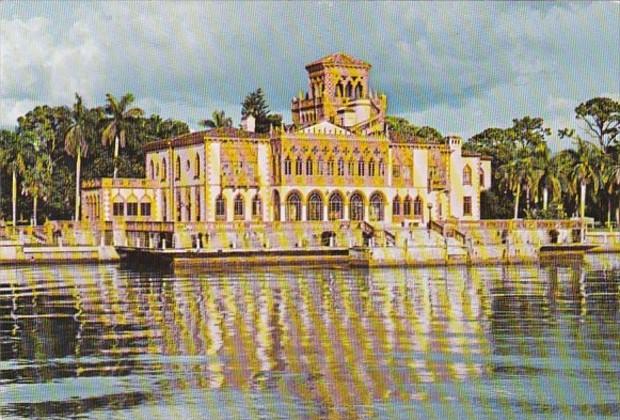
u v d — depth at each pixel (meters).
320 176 157.88
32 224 175.12
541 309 84.69
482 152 194.62
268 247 139.38
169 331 72.69
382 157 162.38
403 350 64.50
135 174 186.00
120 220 158.62
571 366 59.06
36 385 55.12
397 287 104.44
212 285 106.69
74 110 180.38
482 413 49.16
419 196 166.00
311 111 183.38
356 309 85.25
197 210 157.25
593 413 49.09
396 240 146.25
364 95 179.75
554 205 172.50
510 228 153.75
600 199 184.62
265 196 157.38
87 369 59.16
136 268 132.75
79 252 142.12
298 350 64.69
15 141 172.25
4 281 111.62
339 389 53.88
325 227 146.00
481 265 139.12
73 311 84.06
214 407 50.41
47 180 178.25
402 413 49.19
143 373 57.97
